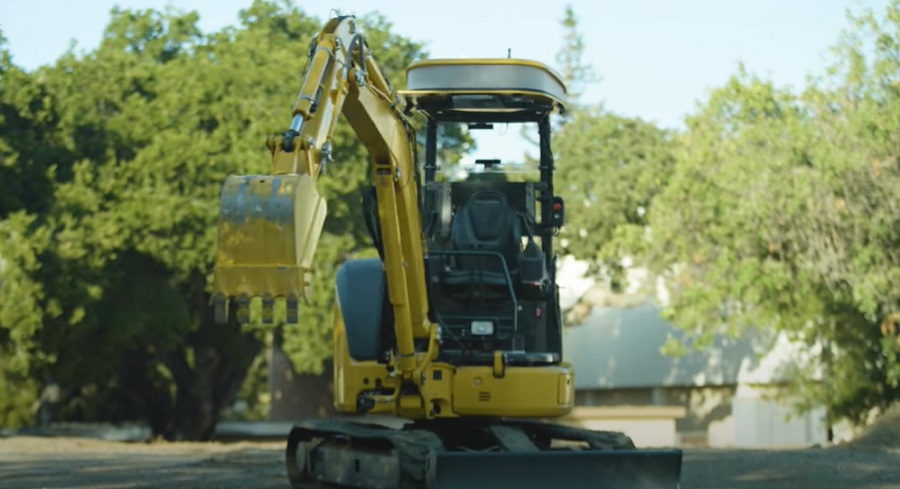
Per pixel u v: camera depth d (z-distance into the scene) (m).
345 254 34.41
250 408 62.03
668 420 36.41
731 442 42.00
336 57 10.17
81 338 34.16
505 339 12.48
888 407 29.91
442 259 12.63
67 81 36.25
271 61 37.75
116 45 46.12
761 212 28.50
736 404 40.81
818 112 28.47
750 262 29.33
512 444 12.08
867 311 27.78
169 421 41.84
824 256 28.06
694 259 32.19
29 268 30.55
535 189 13.46
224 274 8.96
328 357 37.28
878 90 28.09
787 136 29.23
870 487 15.36
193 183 34.75
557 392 12.37
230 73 36.28
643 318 45.78
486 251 12.69
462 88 12.80
